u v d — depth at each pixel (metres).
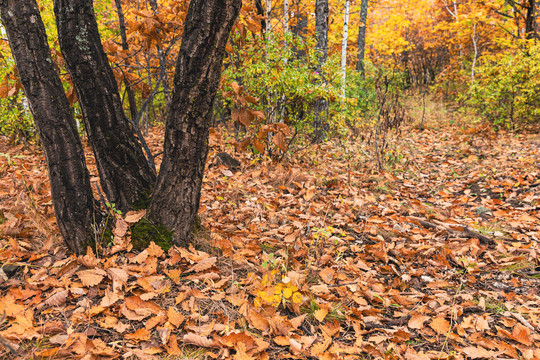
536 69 8.25
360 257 3.06
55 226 2.86
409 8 19.64
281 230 3.36
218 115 9.33
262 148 3.32
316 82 6.54
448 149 7.55
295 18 11.28
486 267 2.95
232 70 5.76
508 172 5.47
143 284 2.21
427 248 3.12
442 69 18.77
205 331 1.94
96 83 2.63
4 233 2.71
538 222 3.72
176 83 2.42
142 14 3.11
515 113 9.20
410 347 1.99
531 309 2.32
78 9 2.53
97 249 2.50
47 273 2.37
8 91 2.80
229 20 2.32
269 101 5.64
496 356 1.93
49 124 2.36
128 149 2.85
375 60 21.59
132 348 1.84
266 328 2.04
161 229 2.68
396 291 2.55
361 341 2.01
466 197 4.73
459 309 2.29
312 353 1.88
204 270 2.51
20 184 3.91
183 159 2.56
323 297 2.41
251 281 2.44
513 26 13.13
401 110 11.22
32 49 2.27
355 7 15.98
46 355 1.69
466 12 16.45
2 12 2.19
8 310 1.92
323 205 4.18
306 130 6.26
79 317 1.97
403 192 5.03
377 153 6.03
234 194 4.16
